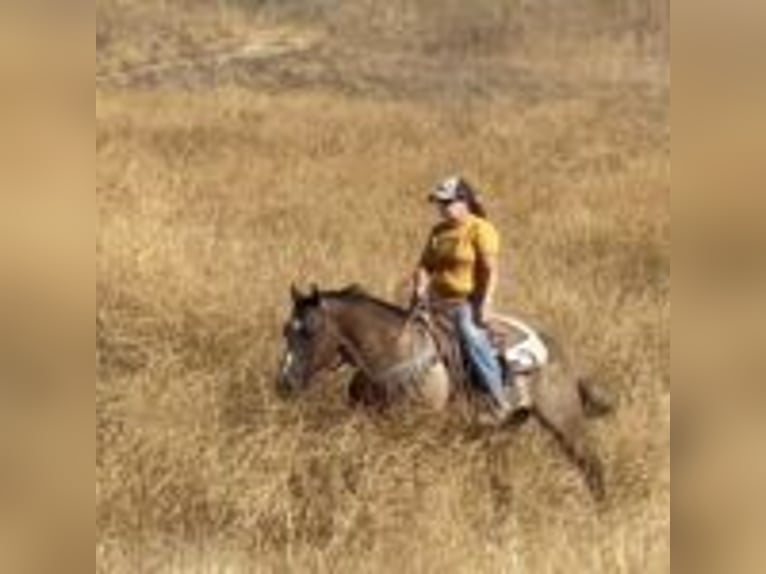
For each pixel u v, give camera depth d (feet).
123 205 67.10
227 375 46.26
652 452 41.81
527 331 43.93
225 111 125.39
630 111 136.15
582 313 55.26
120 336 47.65
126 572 34.88
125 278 51.13
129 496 37.17
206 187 85.25
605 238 69.97
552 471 41.75
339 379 46.50
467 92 156.35
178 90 146.30
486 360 42.88
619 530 35.29
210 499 37.88
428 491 38.47
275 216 77.56
